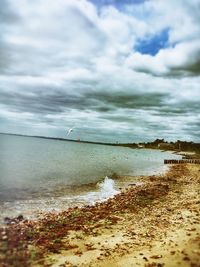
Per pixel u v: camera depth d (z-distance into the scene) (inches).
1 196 809.5
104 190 1029.2
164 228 493.0
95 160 2765.7
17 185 1033.5
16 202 742.5
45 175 1389.0
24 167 1670.8
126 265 342.6
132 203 733.9
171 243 406.9
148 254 373.1
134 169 2053.4
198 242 398.0
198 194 844.6
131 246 411.2
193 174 1608.0
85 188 1060.5
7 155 2452.0
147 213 625.0
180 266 326.3
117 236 464.4
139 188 1027.9
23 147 4153.5
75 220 561.3
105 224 536.7
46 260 355.9
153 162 3097.9
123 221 560.1
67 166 1926.7
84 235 469.7
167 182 1217.4
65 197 859.4
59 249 399.2
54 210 672.4
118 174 1633.9
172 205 697.0
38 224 517.7
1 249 356.2
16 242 382.9
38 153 3122.5
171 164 2723.9
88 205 727.1
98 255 378.6
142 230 493.0
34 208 683.4
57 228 502.3
